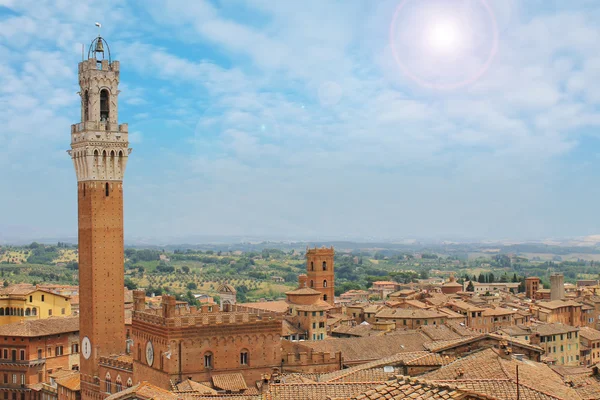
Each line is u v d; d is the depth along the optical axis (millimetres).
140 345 189625
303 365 194000
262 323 185750
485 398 62594
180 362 176125
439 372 103625
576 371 139875
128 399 100062
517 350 125688
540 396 83750
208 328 179375
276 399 96250
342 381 112938
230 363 181500
